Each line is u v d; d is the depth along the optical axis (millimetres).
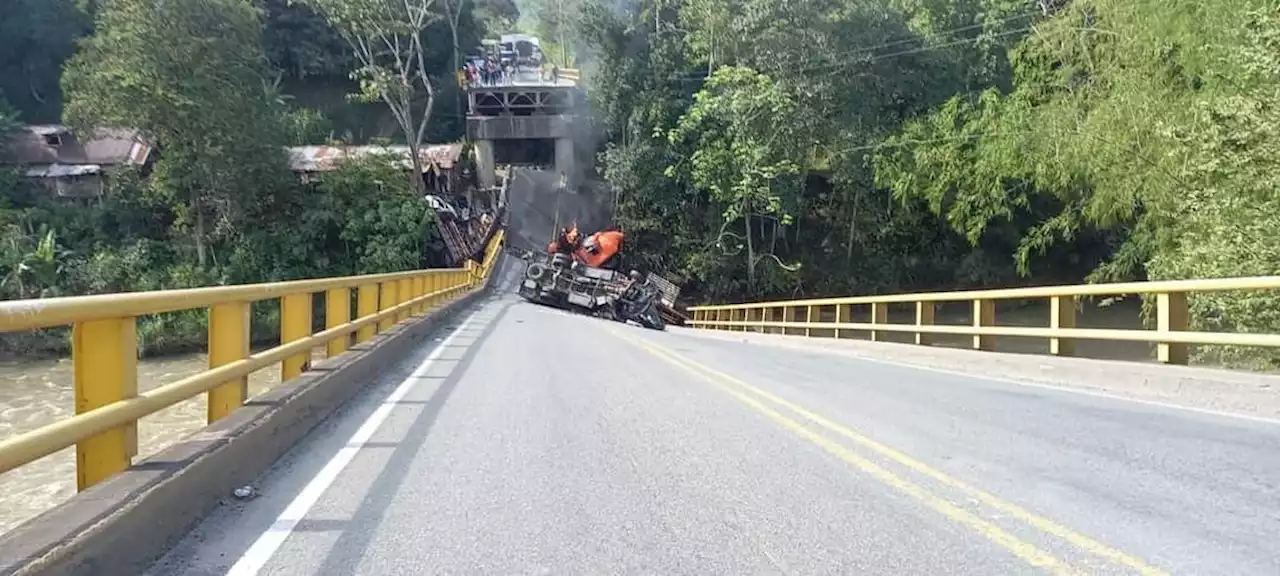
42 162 48469
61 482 9211
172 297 5703
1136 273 30781
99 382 5023
